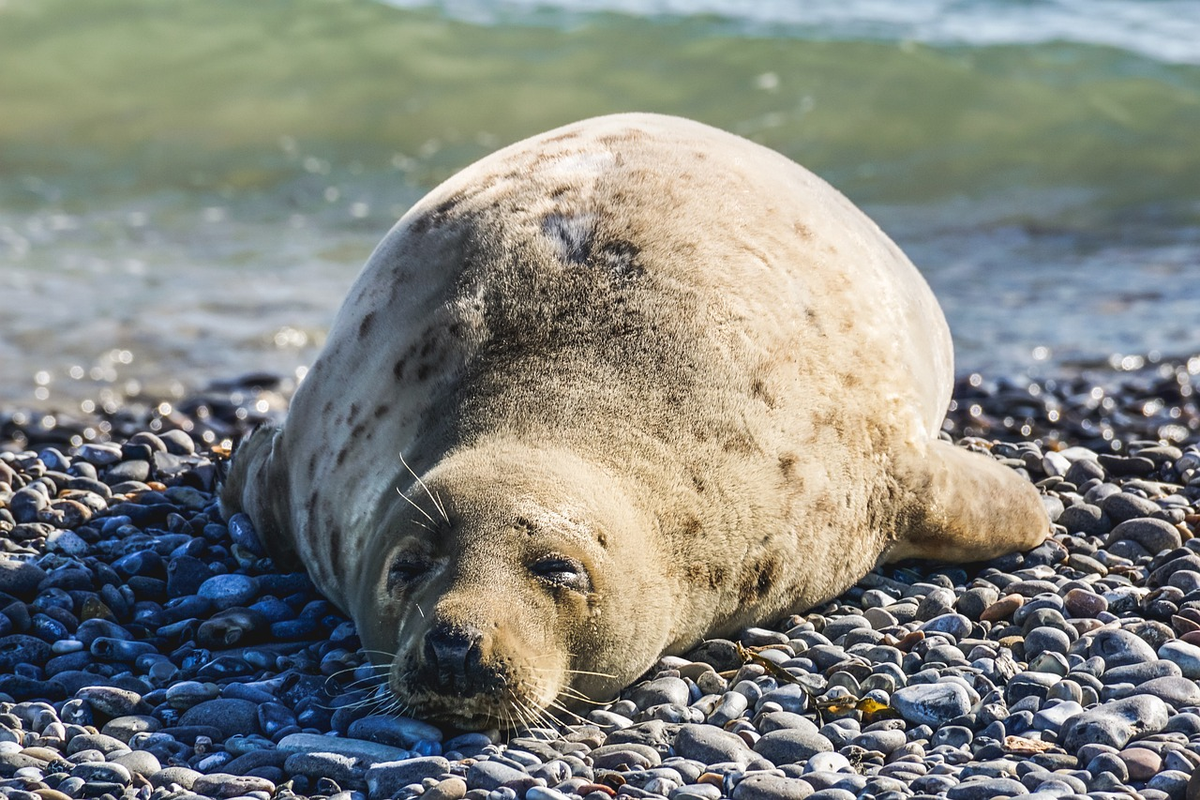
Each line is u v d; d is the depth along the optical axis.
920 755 19.05
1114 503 28.67
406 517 20.30
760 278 23.17
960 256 54.97
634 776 18.30
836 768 18.70
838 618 23.36
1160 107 69.56
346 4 76.69
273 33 74.44
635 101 71.12
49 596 24.61
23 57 72.06
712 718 20.28
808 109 69.94
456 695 18.69
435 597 19.11
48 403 39.62
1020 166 65.31
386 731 19.55
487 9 79.19
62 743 19.83
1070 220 59.34
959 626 22.95
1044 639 22.20
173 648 23.64
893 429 24.36
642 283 22.30
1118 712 19.58
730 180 24.59
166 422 37.66
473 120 69.75
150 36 74.31
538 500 19.52
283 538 26.08
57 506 29.45
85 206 58.81
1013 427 36.81
